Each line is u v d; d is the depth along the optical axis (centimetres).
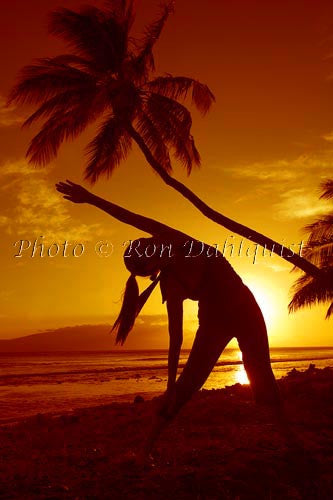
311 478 396
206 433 607
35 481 405
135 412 934
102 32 1639
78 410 1289
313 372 1527
